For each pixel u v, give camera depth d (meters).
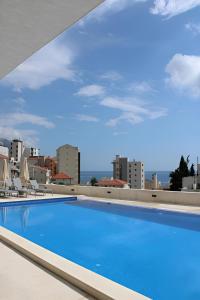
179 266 5.79
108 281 3.48
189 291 4.68
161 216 10.39
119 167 61.44
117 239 7.78
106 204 12.58
